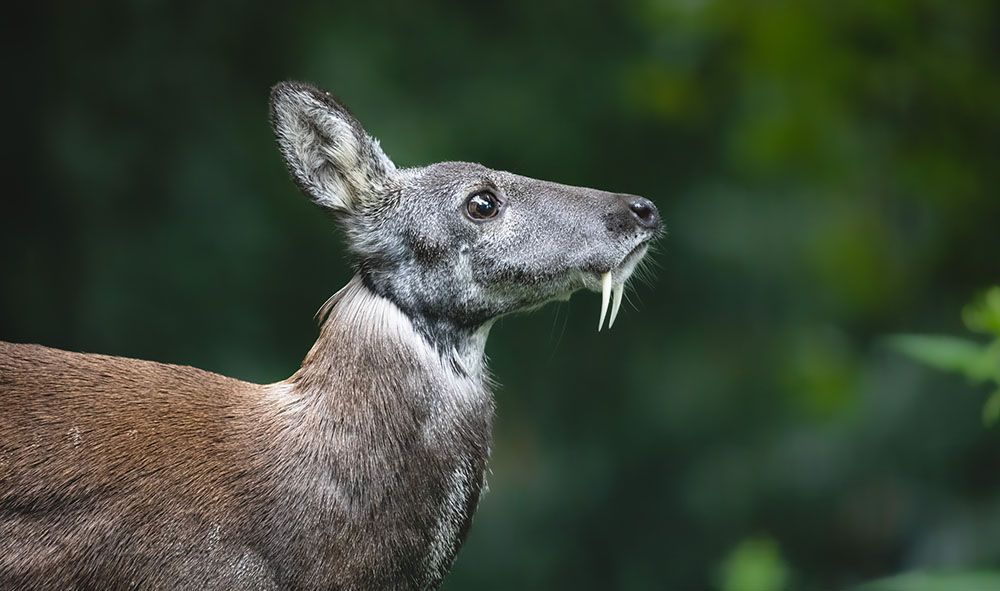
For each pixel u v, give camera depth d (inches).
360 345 280.2
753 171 658.8
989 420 281.4
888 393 598.2
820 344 689.6
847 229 600.7
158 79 606.9
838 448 633.6
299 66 635.5
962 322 546.9
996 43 524.4
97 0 593.3
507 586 665.6
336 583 269.0
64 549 257.4
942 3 523.8
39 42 585.9
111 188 597.0
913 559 578.2
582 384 702.5
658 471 701.9
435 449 279.1
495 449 685.9
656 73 616.7
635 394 705.6
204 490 263.4
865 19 530.6
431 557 279.6
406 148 642.8
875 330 612.7
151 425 266.7
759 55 559.2
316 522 267.3
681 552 688.4
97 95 597.3
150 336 598.2
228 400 275.6
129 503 259.9
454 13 687.1
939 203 539.8
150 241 601.9
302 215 626.5
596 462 698.2
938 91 526.3
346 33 657.6
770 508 669.9
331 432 272.4
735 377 706.8
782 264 721.6
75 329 590.6
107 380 271.1
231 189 616.7
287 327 625.6
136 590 259.8
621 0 705.0
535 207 294.0
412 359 281.6
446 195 289.1
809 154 568.7
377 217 288.5
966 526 550.9
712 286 722.8
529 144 685.9
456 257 288.5
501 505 672.4
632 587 684.1
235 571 263.0
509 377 693.9
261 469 267.3
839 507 644.7
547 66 698.2
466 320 289.9
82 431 263.0
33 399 264.7
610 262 295.9
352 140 288.5
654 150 708.0
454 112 674.8
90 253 593.0
